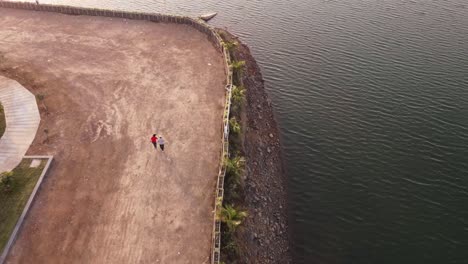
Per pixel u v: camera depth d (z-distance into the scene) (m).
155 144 35.19
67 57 50.06
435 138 42.84
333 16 67.44
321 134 45.19
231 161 33.84
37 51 51.47
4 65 48.38
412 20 64.06
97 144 36.41
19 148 36.03
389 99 48.44
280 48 60.22
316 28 64.31
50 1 76.94
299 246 34.53
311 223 36.31
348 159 41.91
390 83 50.81
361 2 71.31
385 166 40.66
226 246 28.05
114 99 42.12
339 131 45.28
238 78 46.34
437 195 37.41
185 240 28.53
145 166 34.16
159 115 39.75
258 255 31.33
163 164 34.31
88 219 29.98
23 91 43.53
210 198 31.44
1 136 37.44
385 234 34.91
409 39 59.06
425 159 40.78
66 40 54.06
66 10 60.94
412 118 45.50
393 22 63.91
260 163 40.06
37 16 60.72
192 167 34.06
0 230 29.02
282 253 33.50
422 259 32.97
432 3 69.06
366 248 34.06
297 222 36.47
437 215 35.84
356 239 34.78
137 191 32.03
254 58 58.53
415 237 34.44
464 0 69.44
